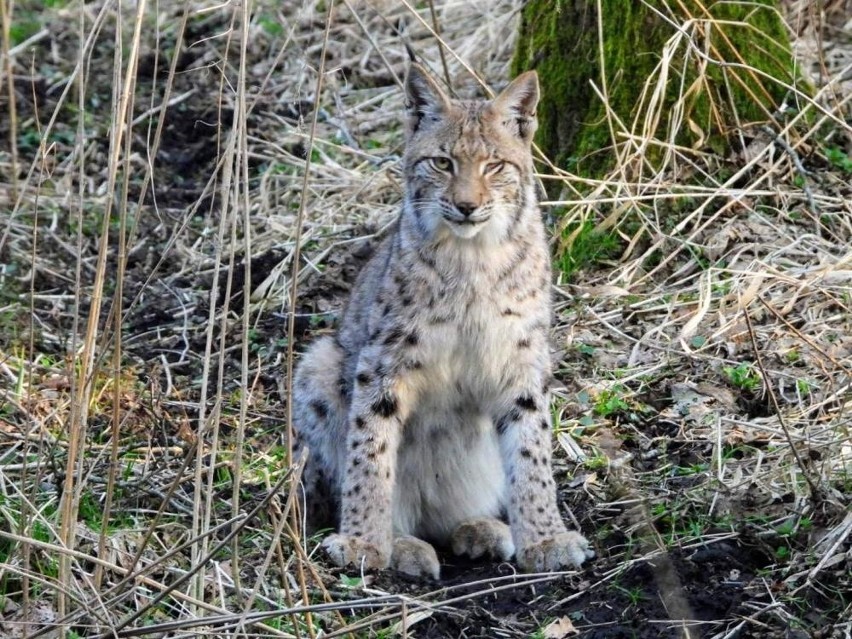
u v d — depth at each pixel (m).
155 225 15.45
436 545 10.80
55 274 14.45
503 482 10.73
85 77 9.61
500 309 9.88
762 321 12.24
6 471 10.21
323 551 9.88
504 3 17.72
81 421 8.20
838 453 10.05
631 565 9.29
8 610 8.58
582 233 13.61
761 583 8.90
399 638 8.64
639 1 14.34
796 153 14.11
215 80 18.19
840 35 16.55
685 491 10.04
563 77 14.70
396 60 17.86
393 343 9.96
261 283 14.20
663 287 13.09
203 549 8.35
